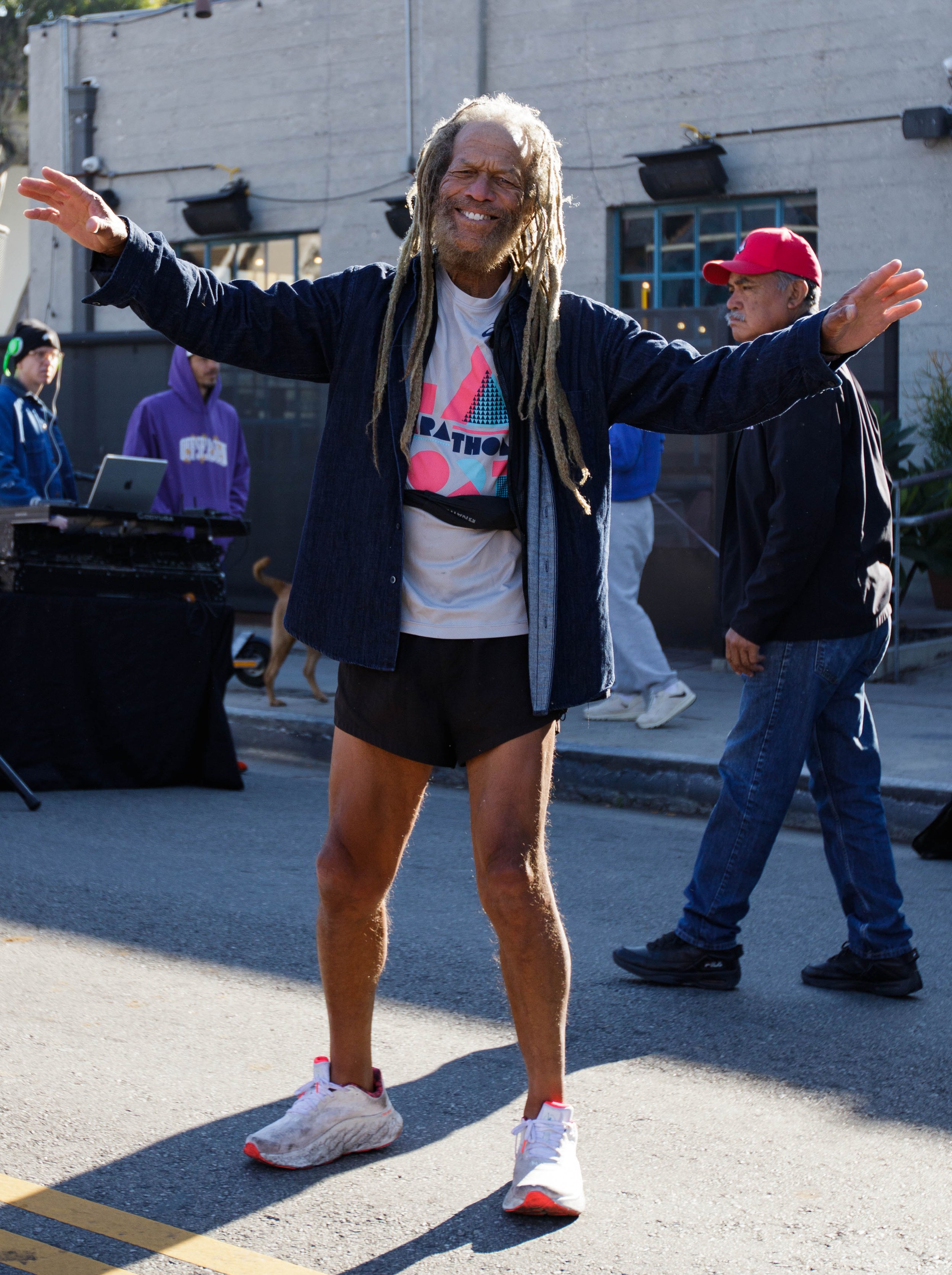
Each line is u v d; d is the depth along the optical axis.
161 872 5.01
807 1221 2.51
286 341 2.52
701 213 12.76
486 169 2.42
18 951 4.04
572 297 2.57
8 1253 2.35
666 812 6.39
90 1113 2.93
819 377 2.28
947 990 3.88
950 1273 2.32
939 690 8.56
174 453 7.52
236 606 11.62
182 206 15.52
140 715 6.56
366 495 2.49
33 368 6.88
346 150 14.44
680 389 2.44
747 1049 3.39
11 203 24.33
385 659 2.46
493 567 2.50
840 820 3.83
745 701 3.79
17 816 5.89
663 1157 2.77
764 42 12.19
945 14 11.39
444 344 2.50
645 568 9.90
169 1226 2.44
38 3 23.95
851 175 11.89
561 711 2.49
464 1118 2.94
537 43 13.31
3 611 6.20
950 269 11.51
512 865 2.46
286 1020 3.51
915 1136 2.90
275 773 7.25
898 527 9.10
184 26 15.30
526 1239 2.42
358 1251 2.37
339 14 14.34
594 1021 3.58
